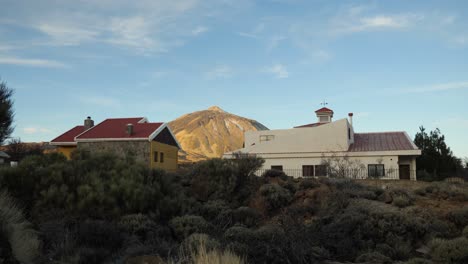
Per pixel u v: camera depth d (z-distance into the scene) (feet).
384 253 45.68
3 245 26.66
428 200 68.28
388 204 65.05
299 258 34.45
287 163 132.57
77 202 47.78
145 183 59.31
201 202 67.62
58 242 35.32
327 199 62.75
